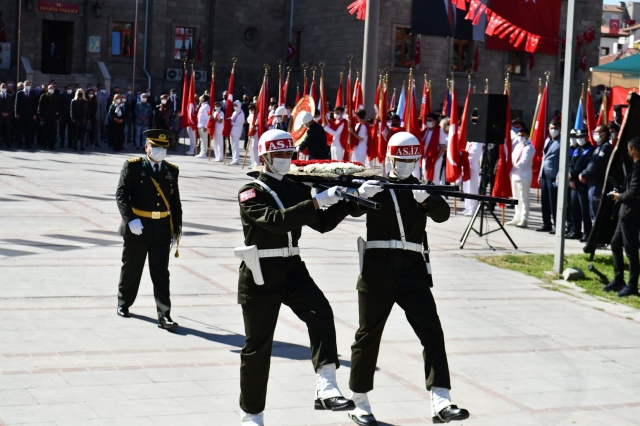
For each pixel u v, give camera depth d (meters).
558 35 41.88
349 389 7.09
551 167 16.66
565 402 7.20
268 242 6.04
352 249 13.63
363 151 22.50
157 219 8.83
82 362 7.41
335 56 40.47
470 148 18.55
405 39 38.81
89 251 12.23
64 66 42.16
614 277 11.67
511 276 12.38
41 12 40.66
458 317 9.85
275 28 44.03
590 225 15.96
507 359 8.34
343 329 8.91
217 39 43.16
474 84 40.56
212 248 13.02
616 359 8.55
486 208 16.38
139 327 8.65
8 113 27.73
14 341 7.89
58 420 6.05
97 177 21.42
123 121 29.31
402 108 26.05
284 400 6.81
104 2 41.38
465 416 5.92
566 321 9.98
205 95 29.44
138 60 42.03
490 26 39.31
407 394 7.13
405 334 8.95
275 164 6.08
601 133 15.46
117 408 6.37
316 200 5.80
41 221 14.53
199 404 6.57
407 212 6.29
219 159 28.62
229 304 9.78
